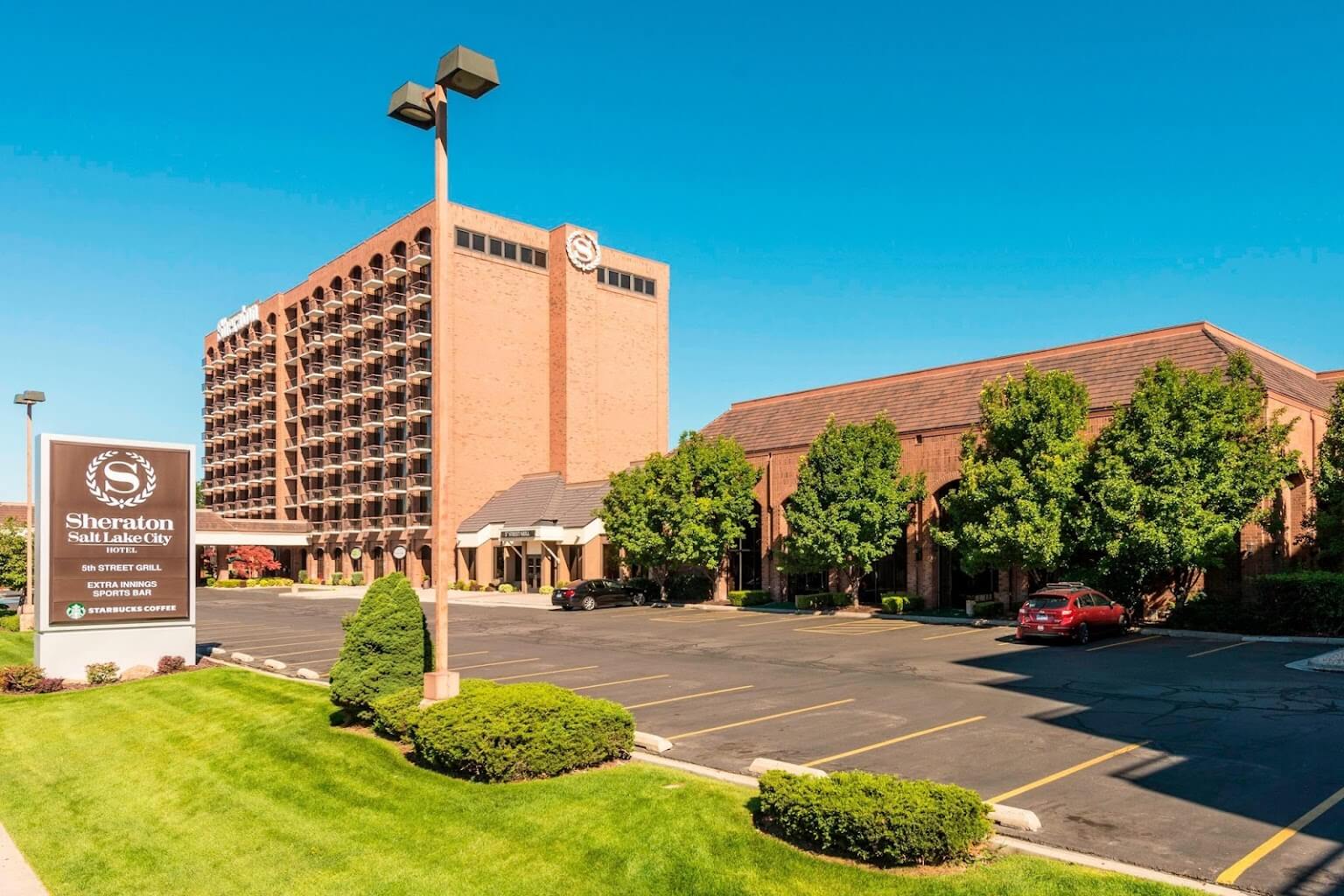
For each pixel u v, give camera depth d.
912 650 21.02
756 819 7.72
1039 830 7.54
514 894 6.80
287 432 73.12
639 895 6.59
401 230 58.41
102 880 8.02
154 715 14.73
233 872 7.85
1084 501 25.22
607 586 38.12
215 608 41.44
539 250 59.44
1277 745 10.72
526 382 58.03
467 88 11.47
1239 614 23.17
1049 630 21.67
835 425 33.44
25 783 11.46
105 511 18.89
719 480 37.81
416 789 9.28
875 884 6.39
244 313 79.38
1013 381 27.33
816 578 37.16
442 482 11.46
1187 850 7.12
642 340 63.38
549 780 9.19
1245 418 23.88
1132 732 11.50
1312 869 6.66
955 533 28.11
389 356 60.16
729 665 18.89
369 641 12.35
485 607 39.75
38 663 17.94
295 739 11.75
